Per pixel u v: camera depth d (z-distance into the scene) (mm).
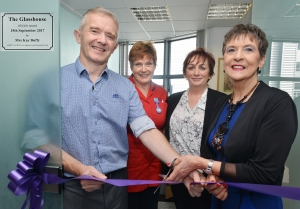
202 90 1506
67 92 910
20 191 649
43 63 655
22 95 677
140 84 1615
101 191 904
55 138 675
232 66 910
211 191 882
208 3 3613
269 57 1313
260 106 816
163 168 1551
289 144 752
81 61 966
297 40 1149
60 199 699
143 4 3721
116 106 971
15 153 704
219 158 947
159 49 6234
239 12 4055
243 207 851
